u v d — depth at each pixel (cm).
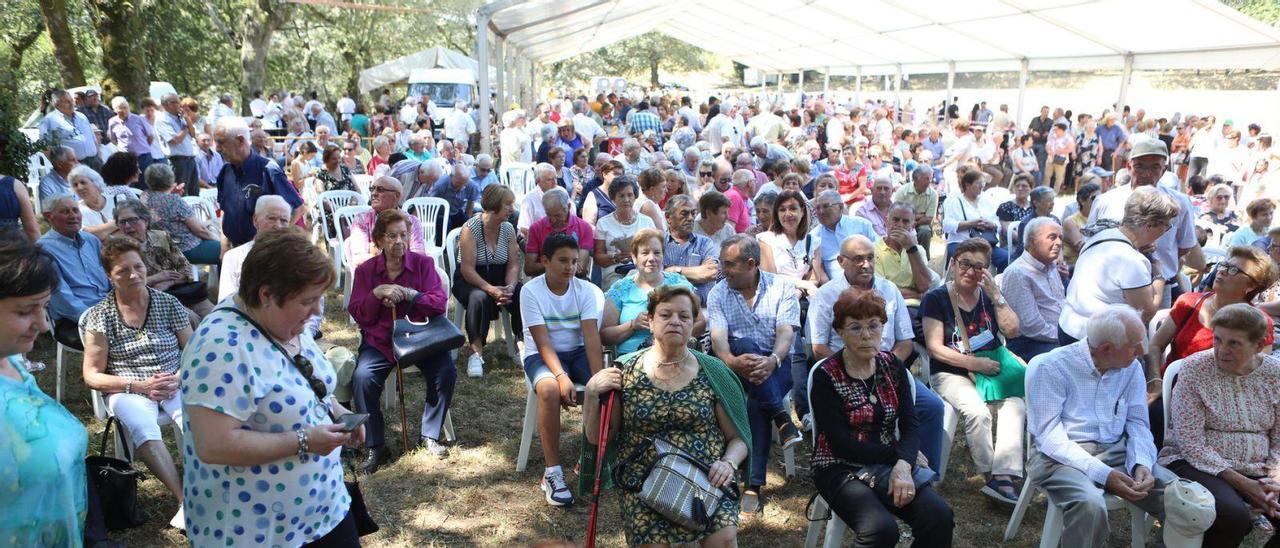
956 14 1470
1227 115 1357
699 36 2948
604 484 309
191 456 199
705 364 300
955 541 361
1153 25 1194
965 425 394
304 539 207
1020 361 396
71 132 920
